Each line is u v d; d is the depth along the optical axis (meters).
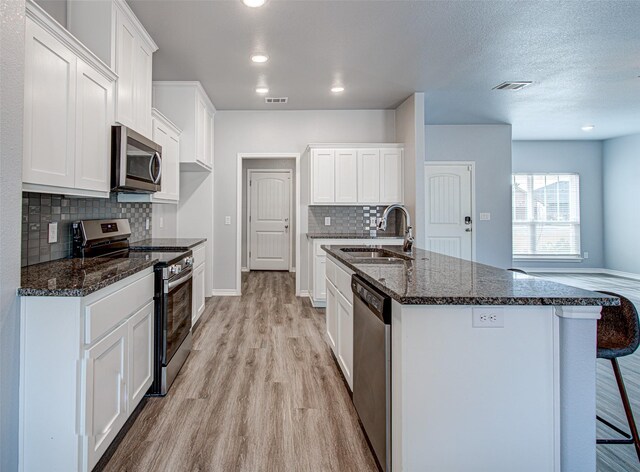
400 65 3.72
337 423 2.07
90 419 1.50
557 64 3.69
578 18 2.83
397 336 1.39
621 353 1.71
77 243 2.46
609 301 1.27
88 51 1.96
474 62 3.63
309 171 5.10
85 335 1.47
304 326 3.85
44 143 1.62
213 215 5.21
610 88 4.38
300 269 5.28
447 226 6.13
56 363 1.43
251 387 2.49
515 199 7.54
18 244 1.42
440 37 3.13
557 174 7.52
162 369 2.35
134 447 1.83
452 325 1.32
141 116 2.87
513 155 7.50
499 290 1.39
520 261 7.55
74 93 1.86
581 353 1.32
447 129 6.11
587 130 6.56
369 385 1.75
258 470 1.68
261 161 7.63
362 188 4.93
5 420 1.36
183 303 2.81
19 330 1.42
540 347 1.33
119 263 2.13
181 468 1.69
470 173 6.12
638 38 3.15
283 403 2.28
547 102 4.88
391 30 3.02
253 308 4.58
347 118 5.27
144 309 2.14
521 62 3.64
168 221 4.73
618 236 7.23
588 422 1.32
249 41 3.19
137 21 2.73
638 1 2.60
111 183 2.29
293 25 2.93
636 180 6.88
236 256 5.29
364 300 1.81
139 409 2.19
